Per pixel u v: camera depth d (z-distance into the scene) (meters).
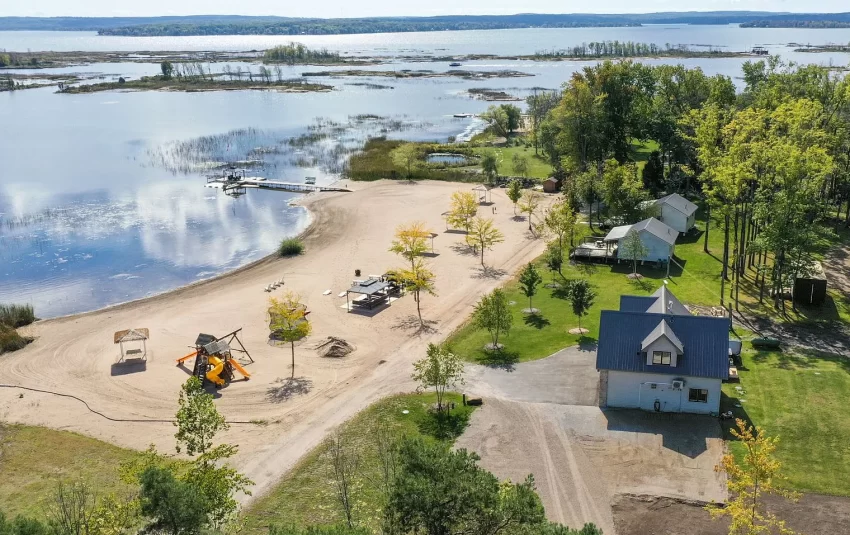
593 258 79.12
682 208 86.81
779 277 62.66
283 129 181.25
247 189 120.00
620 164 111.62
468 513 25.27
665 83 125.25
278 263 82.69
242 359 57.56
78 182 124.88
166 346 60.28
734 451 41.66
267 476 40.97
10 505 38.12
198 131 178.75
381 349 58.75
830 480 38.44
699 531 35.00
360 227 96.38
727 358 45.53
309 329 56.41
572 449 42.50
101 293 75.38
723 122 85.75
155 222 101.06
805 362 52.59
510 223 96.44
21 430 47.25
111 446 44.97
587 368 53.00
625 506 37.12
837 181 83.75
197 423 34.34
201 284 76.31
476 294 70.75
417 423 46.16
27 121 198.25
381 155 141.38
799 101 79.25
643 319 48.03
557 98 165.75
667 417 45.94
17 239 93.50
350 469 39.25
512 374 52.69
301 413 48.41
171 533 27.20
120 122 195.88
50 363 57.91
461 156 145.25
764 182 63.69
